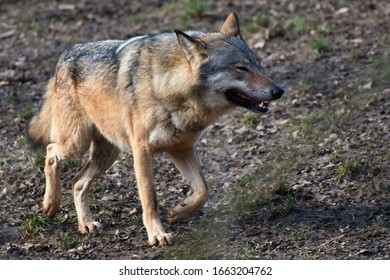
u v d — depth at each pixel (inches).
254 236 624.4
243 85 600.4
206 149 823.7
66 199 729.6
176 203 642.8
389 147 751.7
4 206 718.5
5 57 1126.4
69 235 661.3
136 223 671.8
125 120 630.5
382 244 585.6
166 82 601.9
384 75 887.7
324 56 1014.4
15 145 855.1
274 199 681.6
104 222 679.7
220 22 1197.7
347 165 712.4
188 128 613.6
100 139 677.3
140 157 617.0
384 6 1185.4
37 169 784.9
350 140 781.9
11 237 665.0
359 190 679.7
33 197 734.5
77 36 1195.9
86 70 658.2
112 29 1217.4
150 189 615.8
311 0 1248.8
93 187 745.6
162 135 609.3
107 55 650.2
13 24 1272.1
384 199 660.1
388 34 1062.4
